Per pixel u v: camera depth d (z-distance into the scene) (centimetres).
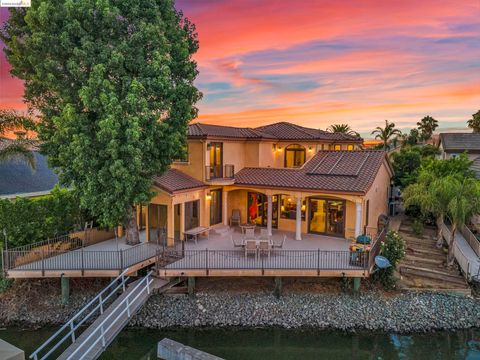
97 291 1549
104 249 1664
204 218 2003
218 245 1750
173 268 1408
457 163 2447
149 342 1288
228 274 1403
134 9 1391
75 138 1268
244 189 2153
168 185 1723
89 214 1953
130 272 1428
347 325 1367
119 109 1273
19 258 1435
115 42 1401
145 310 1427
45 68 1330
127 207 1505
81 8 1304
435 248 1980
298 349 1270
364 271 1396
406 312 1415
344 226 1905
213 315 1411
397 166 3042
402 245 1568
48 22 1302
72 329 1118
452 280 1598
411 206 2547
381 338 1312
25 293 1527
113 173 1302
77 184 1470
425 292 1525
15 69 1450
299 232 1864
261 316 1406
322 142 2472
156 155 1509
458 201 1645
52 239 1628
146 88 1396
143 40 1408
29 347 1240
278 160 2534
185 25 1728
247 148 2311
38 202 1719
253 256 1553
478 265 1659
